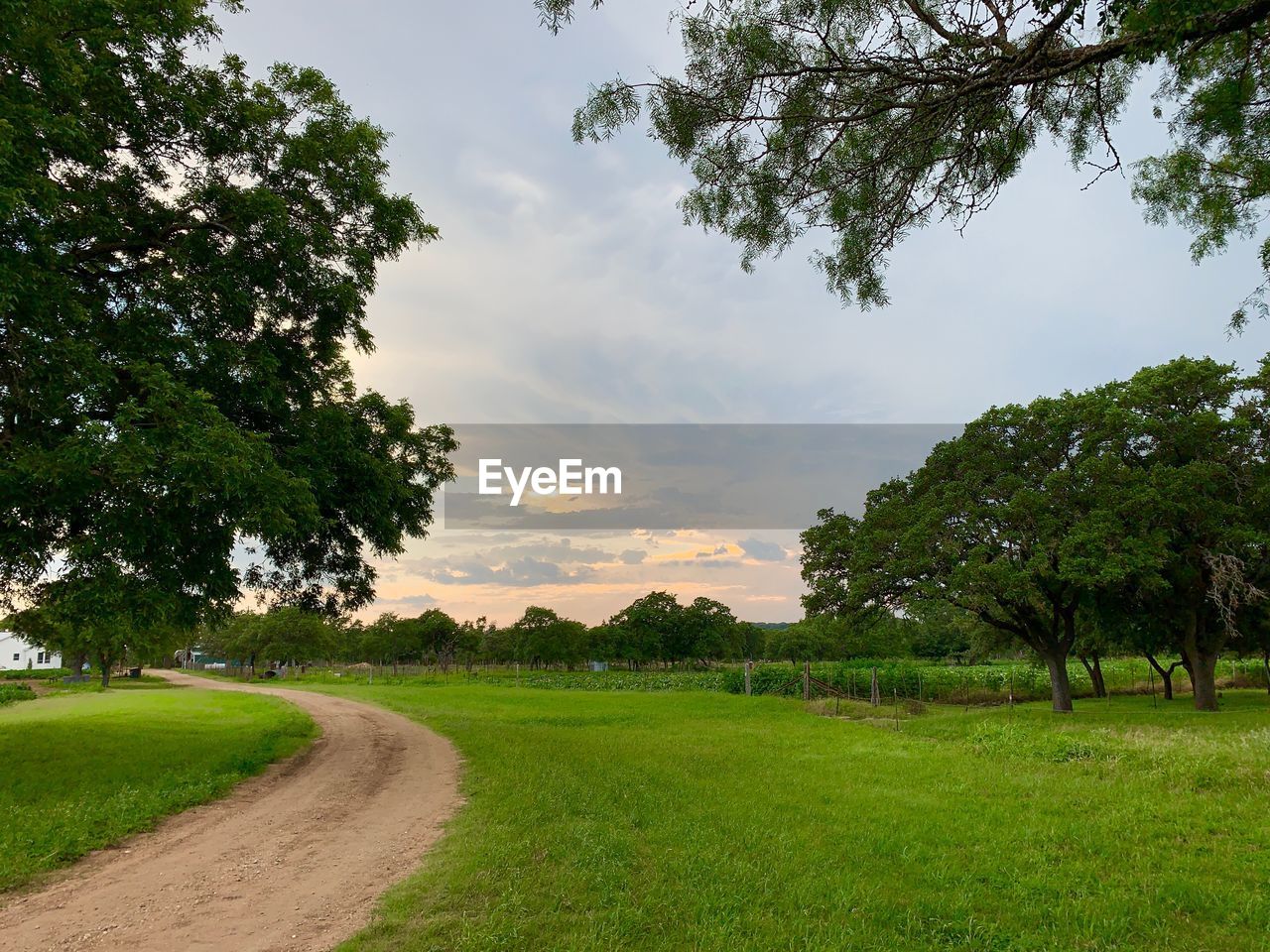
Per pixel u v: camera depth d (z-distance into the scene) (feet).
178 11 38.17
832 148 21.13
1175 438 71.20
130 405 31.04
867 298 23.38
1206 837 24.82
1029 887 20.59
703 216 22.81
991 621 84.17
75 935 17.66
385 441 51.88
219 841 27.17
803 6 18.76
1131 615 81.35
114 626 36.27
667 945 16.24
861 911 18.62
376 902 19.62
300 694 134.72
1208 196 28.12
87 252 38.86
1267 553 69.82
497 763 43.96
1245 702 86.79
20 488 30.68
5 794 34.06
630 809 30.01
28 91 30.68
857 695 124.47
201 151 43.01
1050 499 73.31
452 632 279.90
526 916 17.79
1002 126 21.06
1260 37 19.26
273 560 53.57
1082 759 41.42
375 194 47.75
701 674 179.73
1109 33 15.75
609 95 19.77
